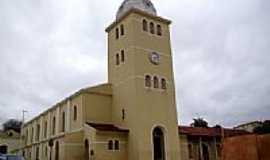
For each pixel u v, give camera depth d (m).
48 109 57.03
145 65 42.25
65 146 39.44
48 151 48.47
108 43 47.88
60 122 50.81
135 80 40.59
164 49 45.16
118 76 44.31
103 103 44.12
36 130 62.41
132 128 39.69
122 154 39.16
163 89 43.03
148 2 46.69
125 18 44.72
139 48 42.34
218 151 53.44
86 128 40.41
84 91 43.16
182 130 50.28
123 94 42.56
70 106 46.97
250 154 22.59
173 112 43.03
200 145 51.44
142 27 43.75
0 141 66.12
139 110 39.59
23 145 67.19
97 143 37.47
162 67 43.97
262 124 76.06
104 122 43.41
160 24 46.12
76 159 39.59
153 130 40.47
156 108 41.38
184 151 46.75
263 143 22.02
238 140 23.64
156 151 40.47
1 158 34.00
